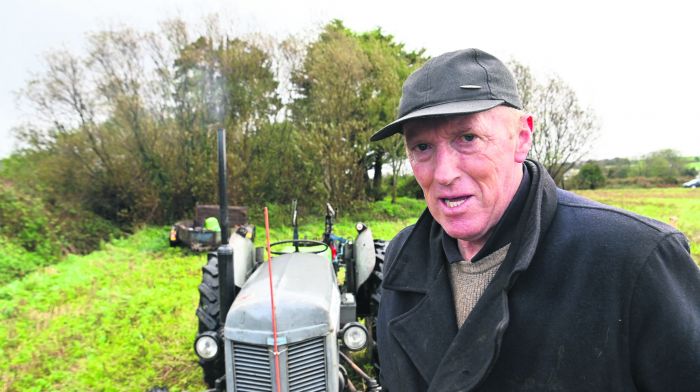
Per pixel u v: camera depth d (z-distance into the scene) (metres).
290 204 13.95
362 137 14.45
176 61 12.66
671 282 0.76
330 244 4.03
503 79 0.92
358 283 3.51
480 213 0.93
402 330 1.07
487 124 0.89
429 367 0.98
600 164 27.98
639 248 0.78
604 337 0.77
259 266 3.30
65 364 4.14
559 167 16.22
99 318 5.23
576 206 0.90
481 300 0.89
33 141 12.01
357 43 15.81
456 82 0.89
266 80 13.42
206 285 3.16
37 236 9.91
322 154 13.50
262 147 13.50
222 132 2.90
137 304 5.58
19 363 4.18
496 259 0.95
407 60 20.41
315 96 14.05
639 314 0.75
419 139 0.95
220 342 2.77
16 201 10.43
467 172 0.91
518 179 0.96
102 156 12.46
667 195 18.84
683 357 0.73
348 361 3.21
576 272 0.81
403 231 1.36
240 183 12.79
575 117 15.65
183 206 13.12
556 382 0.80
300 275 2.85
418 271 1.13
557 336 0.80
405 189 19.70
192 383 3.68
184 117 12.92
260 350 2.45
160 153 12.80
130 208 12.89
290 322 2.42
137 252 9.27
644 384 0.78
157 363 4.04
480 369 0.84
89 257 9.00
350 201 14.18
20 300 6.00
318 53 14.05
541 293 0.83
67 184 12.43
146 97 12.63
